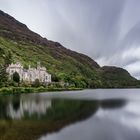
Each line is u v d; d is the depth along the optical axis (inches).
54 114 2249.0
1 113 2338.8
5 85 5974.4
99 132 1547.7
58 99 4015.8
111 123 1830.7
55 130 1595.7
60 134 1496.1
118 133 1520.7
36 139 1378.0
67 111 2481.5
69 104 3221.0
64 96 4874.5
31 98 4168.3
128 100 4094.5
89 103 3415.4
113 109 2674.7
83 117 2087.8
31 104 3176.7
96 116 2160.4
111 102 3617.1
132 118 2050.9
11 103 3282.5
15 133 1503.4
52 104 3191.4
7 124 1775.3
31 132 1533.0
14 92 5615.2
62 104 3206.2
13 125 1738.4
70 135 1472.7
